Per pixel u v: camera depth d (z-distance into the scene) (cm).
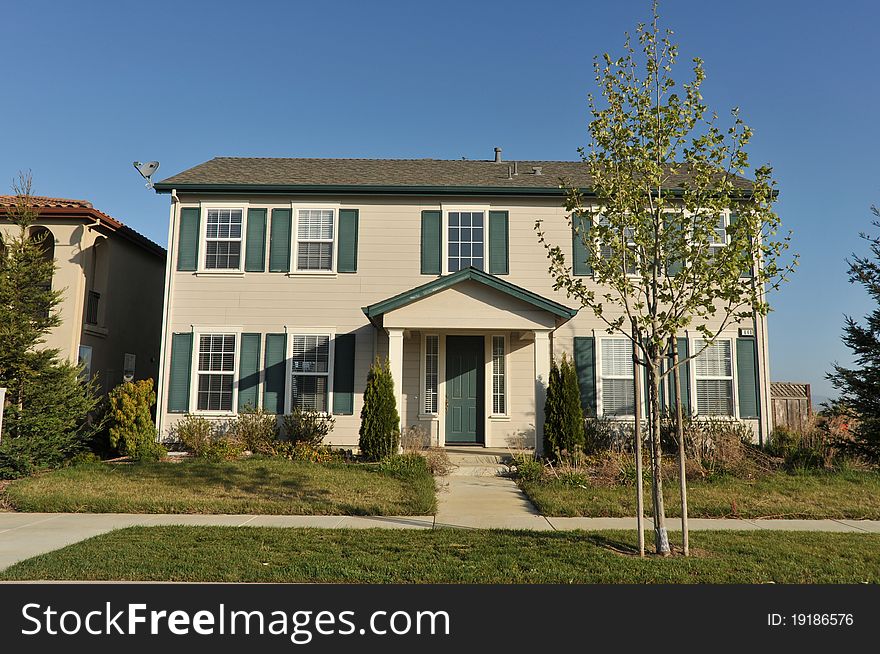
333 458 1368
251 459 1331
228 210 1617
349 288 1596
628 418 1542
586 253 1598
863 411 1394
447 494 1124
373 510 972
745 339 1572
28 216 1321
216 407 1559
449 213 1622
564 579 629
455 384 1594
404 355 1599
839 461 1328
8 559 704
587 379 1557
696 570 659
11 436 1204
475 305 1397
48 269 1299
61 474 1171
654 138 744
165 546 743
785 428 1600
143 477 1157
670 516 975
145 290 1969
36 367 1262
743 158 718
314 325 1585
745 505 1014
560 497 1055
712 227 716
